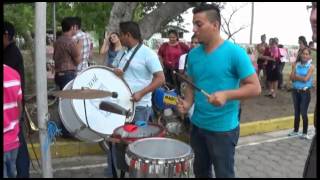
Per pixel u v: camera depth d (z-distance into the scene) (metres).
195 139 3.84
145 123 4.23
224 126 3.66
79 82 4.58
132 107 4.86
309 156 3.56
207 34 3.57
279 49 12.98
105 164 5.96
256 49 13.57
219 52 3.58
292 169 6.06
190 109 4.04
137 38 5.02
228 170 3.70
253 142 7.49
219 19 3.59
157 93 6.37
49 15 13.95
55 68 6.90
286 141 7.62
